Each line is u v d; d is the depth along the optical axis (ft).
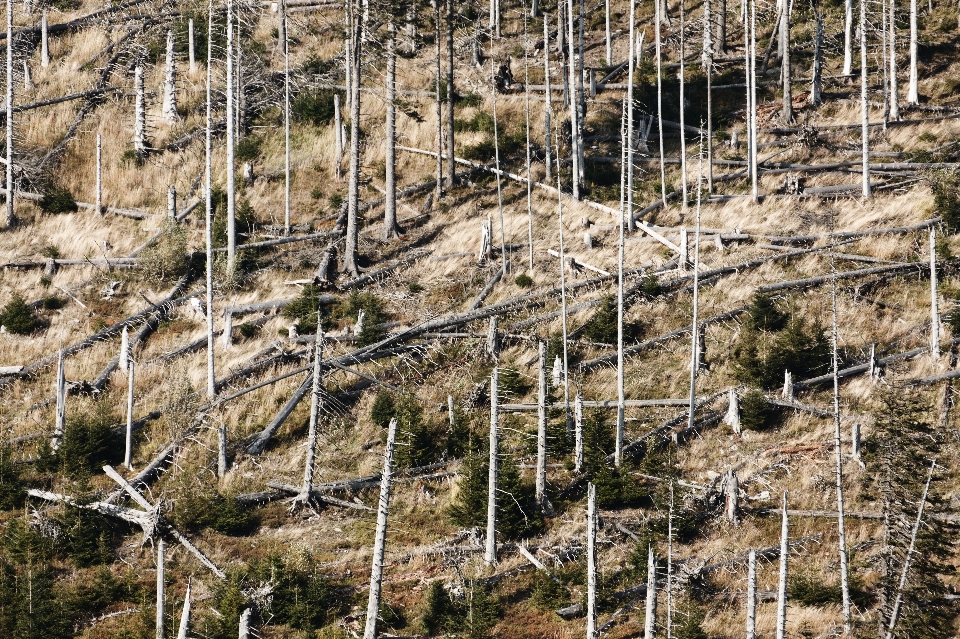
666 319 222.89
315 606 159.53
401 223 267.80
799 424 198.08
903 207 249.55
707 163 278.05
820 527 178.29
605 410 202.49
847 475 186.70
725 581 168.14
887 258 234.58
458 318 223.51
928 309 220.43
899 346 213.46
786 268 234.38
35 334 227.40
